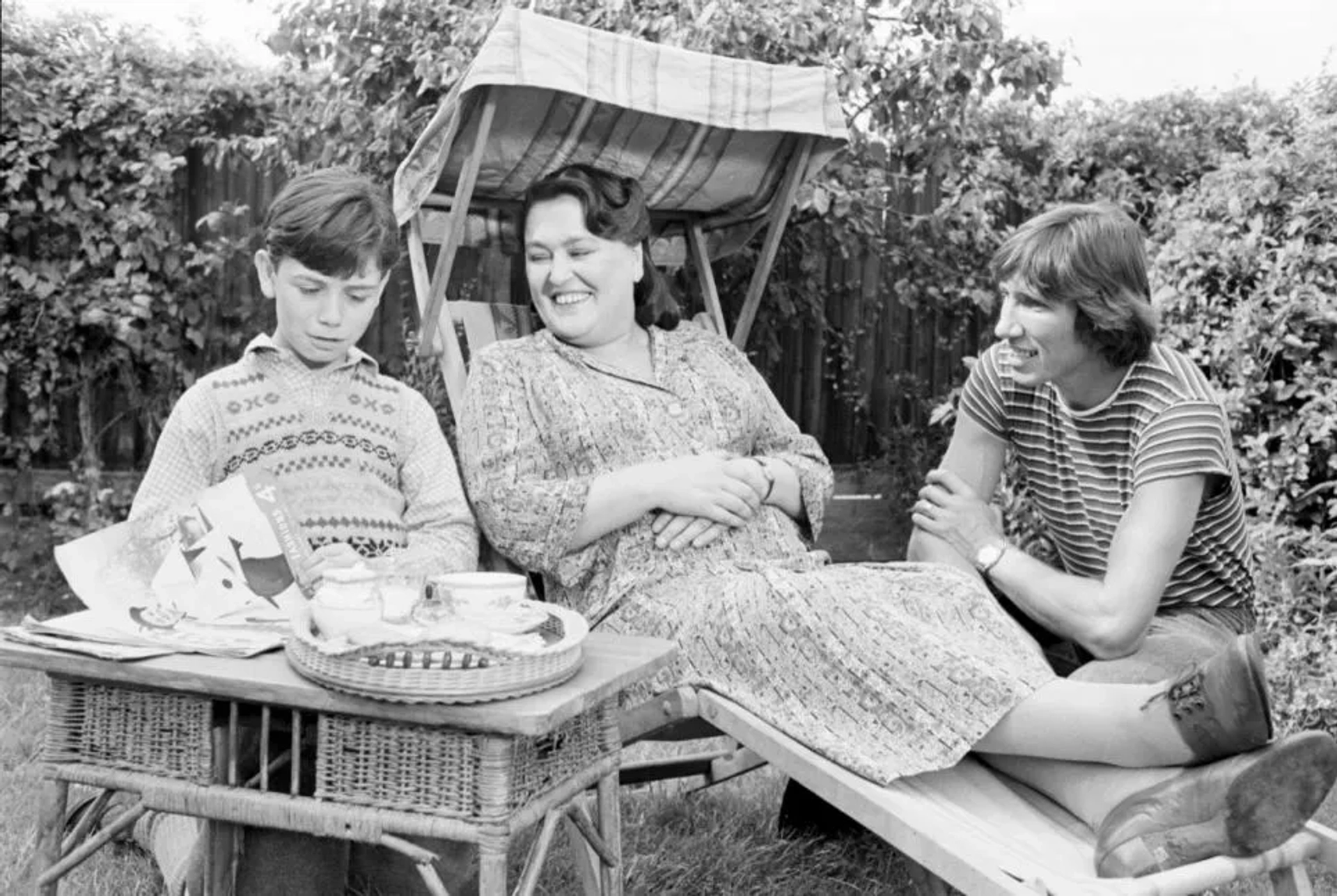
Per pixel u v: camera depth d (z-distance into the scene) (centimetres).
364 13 483
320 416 245
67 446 554
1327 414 401
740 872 272
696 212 353
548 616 200
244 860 202
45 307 529
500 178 320
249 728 212
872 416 605
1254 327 410
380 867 228
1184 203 485
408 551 238
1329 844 206
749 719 228
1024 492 446
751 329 536
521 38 263
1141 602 236
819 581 238
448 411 509
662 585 256
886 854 289
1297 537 398
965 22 477
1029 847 208
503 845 171
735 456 275
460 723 168
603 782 211
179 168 550
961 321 592
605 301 280
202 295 548
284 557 211
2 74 516
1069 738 215
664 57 283
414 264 313
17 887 244
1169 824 195
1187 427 242
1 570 545
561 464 271
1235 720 196
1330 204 415
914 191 553
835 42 466
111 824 194
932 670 222
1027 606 251
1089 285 240
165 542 210
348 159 502
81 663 186
